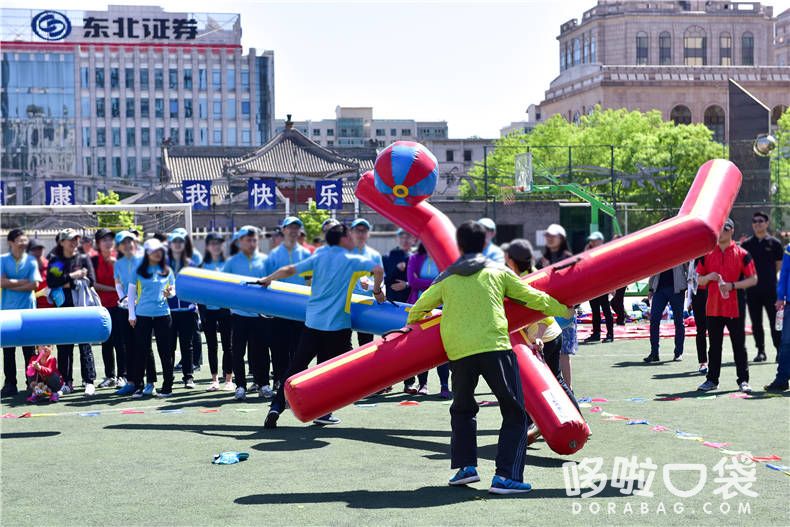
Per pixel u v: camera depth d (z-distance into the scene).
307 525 5.64
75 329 9.48
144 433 8.96
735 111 36.28
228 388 12.27
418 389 11.38
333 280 9.30
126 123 114.19
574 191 46.22
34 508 6.20
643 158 61.81
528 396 7.38
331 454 7.84
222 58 116.88
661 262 7.74
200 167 78.19
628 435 8.38
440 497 6.30
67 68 110.94
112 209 23.78
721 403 10.18
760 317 14.17
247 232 11.33
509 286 6.58
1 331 9.27
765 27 120.06
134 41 113.94
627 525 5.59
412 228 9.72
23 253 11.74
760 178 35.78
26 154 109.38
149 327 11.58
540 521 5.66
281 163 71.69
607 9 122.75
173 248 13.15
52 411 10.53
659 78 99.56
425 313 6.72
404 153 9.32
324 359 9.41
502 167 69.06
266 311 10.31
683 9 121.69
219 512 6.00
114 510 6.10
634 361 14.46
